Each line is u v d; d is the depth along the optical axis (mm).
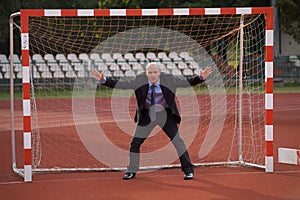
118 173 10289
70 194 8609
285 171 10211
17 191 8883
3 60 33906
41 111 21672
